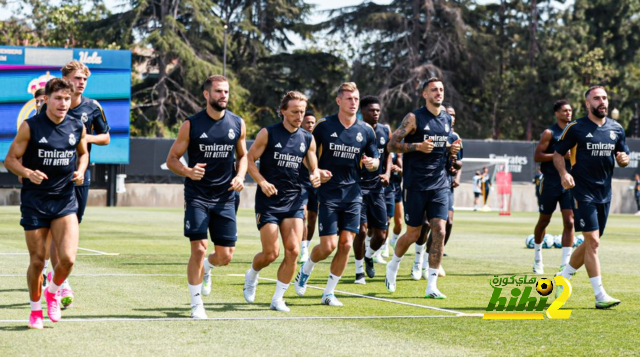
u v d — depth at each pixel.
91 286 9.11
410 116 8.84
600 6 57.56
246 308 7.73
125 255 12.83
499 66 57.38
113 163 30.38
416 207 8.84
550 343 6.20
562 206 10.99
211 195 7.25
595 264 8.13
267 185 7.52
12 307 7.57
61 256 6.64
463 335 6.48
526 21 58.22
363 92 53.81
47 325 6.66
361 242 9.98
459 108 51.03
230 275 10.42
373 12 51.62
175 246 14.62
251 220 24.08
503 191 33.34
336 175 8.05
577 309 7.96
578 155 8.35
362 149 8.09
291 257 7.59
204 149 7.13
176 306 7.75
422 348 5.96
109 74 30.11
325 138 8.00
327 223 8.00
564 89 53.50
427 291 8.72
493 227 22.89
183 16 52.84
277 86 56.03
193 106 50.69
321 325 6.85
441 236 8.73
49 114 6.60
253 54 56.97
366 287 9.65
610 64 56.12
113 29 49.09
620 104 54.69
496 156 36.03
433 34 51.88
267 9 57.44
